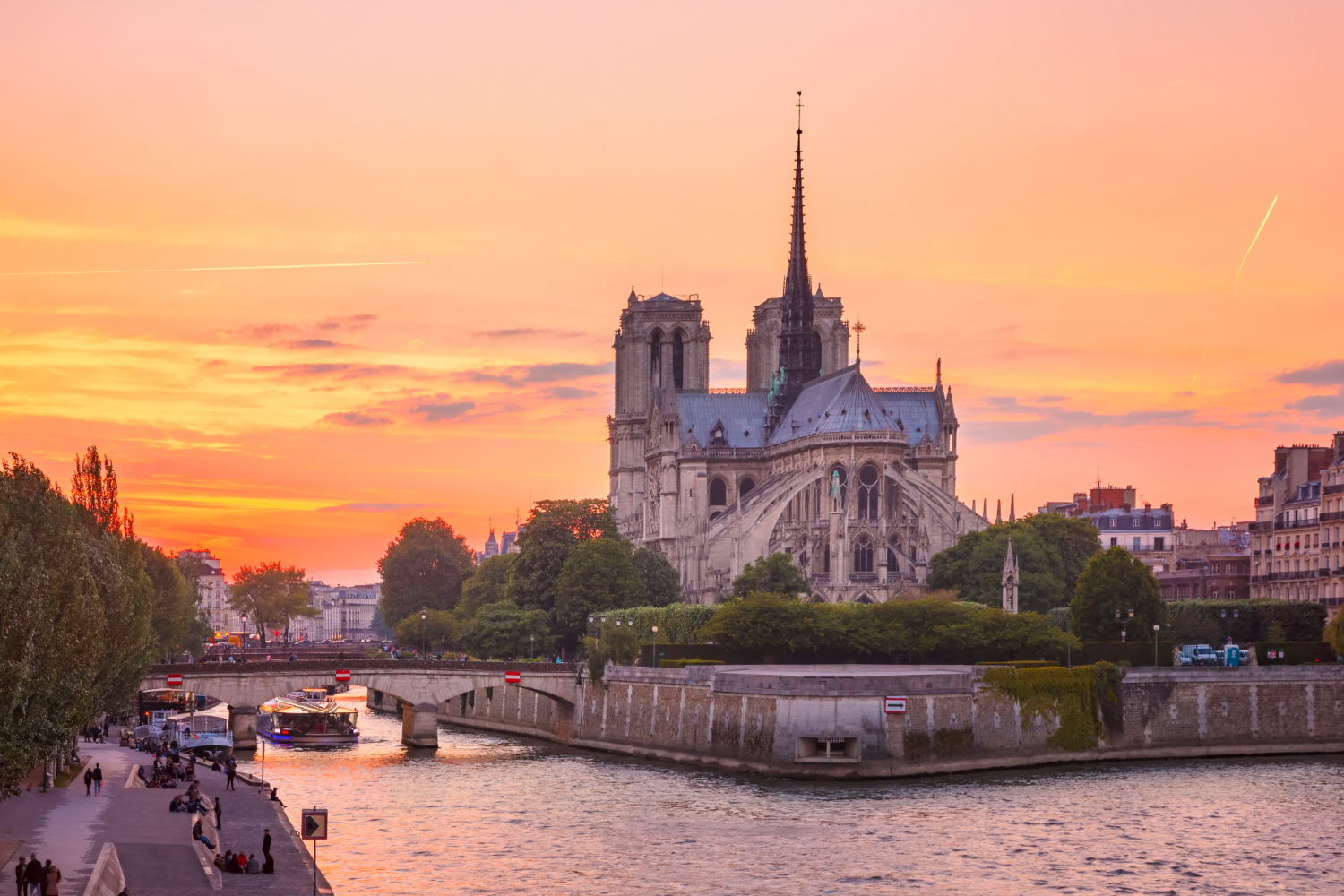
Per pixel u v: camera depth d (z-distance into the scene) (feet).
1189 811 440.04
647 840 400.06
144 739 587.68
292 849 367.86
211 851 338.13
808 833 407.23
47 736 300.61
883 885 351.05
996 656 644.27
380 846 396.57
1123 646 636.48
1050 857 378.32
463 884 352.90
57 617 337.11
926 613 653.30
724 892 345.92
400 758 599.57
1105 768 537.24
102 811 387.75
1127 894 344.49
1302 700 588.50
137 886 308.40
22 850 322.55
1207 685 579.48
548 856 382.83
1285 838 401.90
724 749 542.98
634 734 603.26
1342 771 526.16
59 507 369.71
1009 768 534.78
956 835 403.95
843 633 652.07
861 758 506.48
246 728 627.05
